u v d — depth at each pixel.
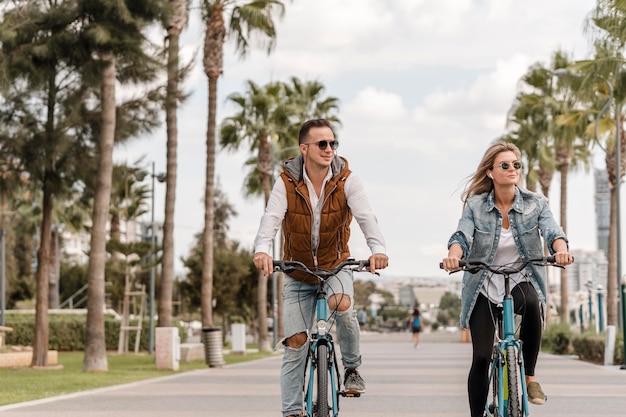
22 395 17.25
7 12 26.08
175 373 25.12
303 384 8.29
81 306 77.12
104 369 25.86
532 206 8.16
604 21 27.17
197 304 64.12
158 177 53.41
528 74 51.91
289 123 52.00
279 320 58.19
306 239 8.23
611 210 43.06
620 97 33.41
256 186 56.88
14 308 69.62
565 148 51.12
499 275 8.12
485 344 8.08
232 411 13.78
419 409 13.80
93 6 25.42
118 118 28.39
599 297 38.88
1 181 27.98
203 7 39.00
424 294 167.25
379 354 39.22
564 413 13.08
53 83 27.86
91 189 28.97
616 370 24.34
